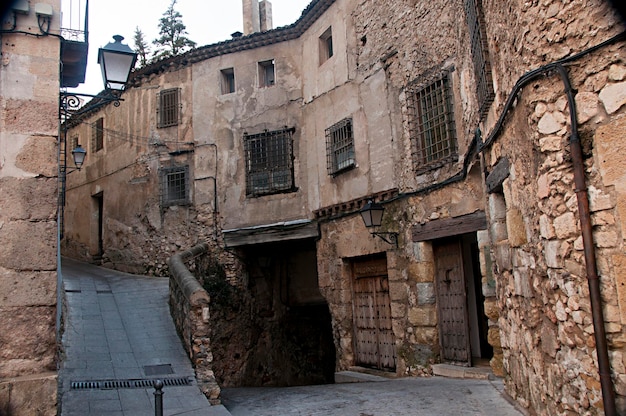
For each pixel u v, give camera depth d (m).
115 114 17.00
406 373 9.66
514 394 6.03
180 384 7.21
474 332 9.31
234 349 12.95
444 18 9.24
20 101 4.95
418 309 9.53
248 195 13.69
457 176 8.65
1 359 4.61
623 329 3.61
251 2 17.03
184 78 15.20
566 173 4.08
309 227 12.65
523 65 4.66
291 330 14.65
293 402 7.29
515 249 5.54
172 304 10.23
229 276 13.61
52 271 4.86
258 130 13.84
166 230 14.85
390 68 10.70
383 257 10.77
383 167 10.63
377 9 11.17
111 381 7.09
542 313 4.77
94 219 17.91
